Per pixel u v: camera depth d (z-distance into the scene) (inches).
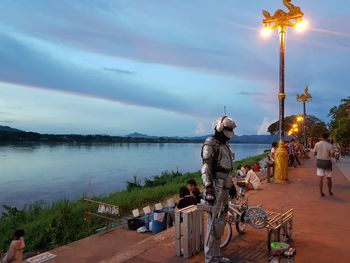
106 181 1589.6
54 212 541.3
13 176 1843.0
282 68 568.1
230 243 242.1
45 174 1950.1
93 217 492.4
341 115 1523.1
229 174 202.4
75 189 1339.8
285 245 204.1
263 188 485.1
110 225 459.5
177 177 1149.1
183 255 218.7
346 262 210.7
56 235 432.5
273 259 198.8
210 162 197.2
